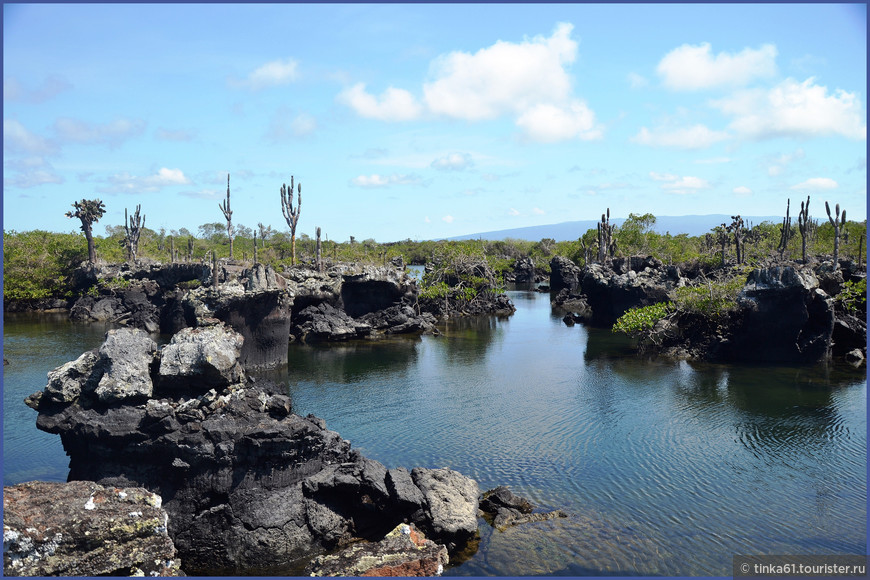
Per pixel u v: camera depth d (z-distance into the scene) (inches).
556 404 1808.6
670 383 2046.0
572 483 1238.9
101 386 1026.1
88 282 3811.5
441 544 966.4
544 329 3380.9
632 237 5974.4
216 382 1077.8
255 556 991.0
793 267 2335.1
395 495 1029.2
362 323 3058.6
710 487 1216.8
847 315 2449.6
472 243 6245.1
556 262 5826.8
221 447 1004.6
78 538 762.8
